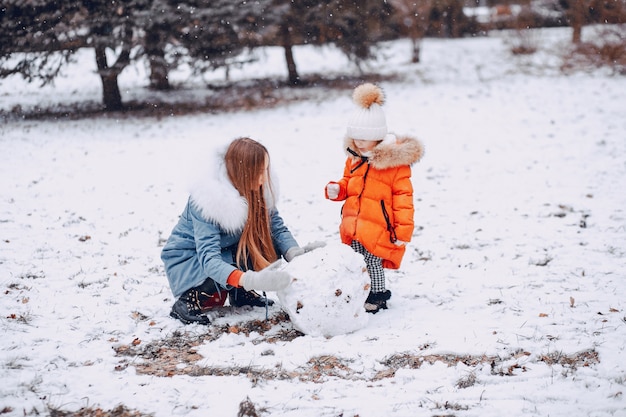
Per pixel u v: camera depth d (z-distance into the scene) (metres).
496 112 13.86
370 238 4.31
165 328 4.23
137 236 6.39
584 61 20.02
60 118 13.90
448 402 3.36
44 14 13.53
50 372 3.57
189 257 4.30
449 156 10.29
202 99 16.47
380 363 3.80
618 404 3.31
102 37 13.67
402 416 3.22
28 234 6.30
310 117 13.98
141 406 3.27
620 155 9.74
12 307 4.47
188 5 13.86
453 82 18.47
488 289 4.98
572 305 4.59
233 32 14.26
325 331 4.06
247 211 4.20
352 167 4.47
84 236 6.29
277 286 3.90
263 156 4.16
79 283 5.02
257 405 3.30
